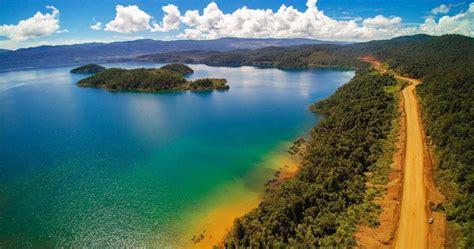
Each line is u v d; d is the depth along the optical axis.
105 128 151.75
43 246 67.69
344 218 61.09
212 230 70.88
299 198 65.31
